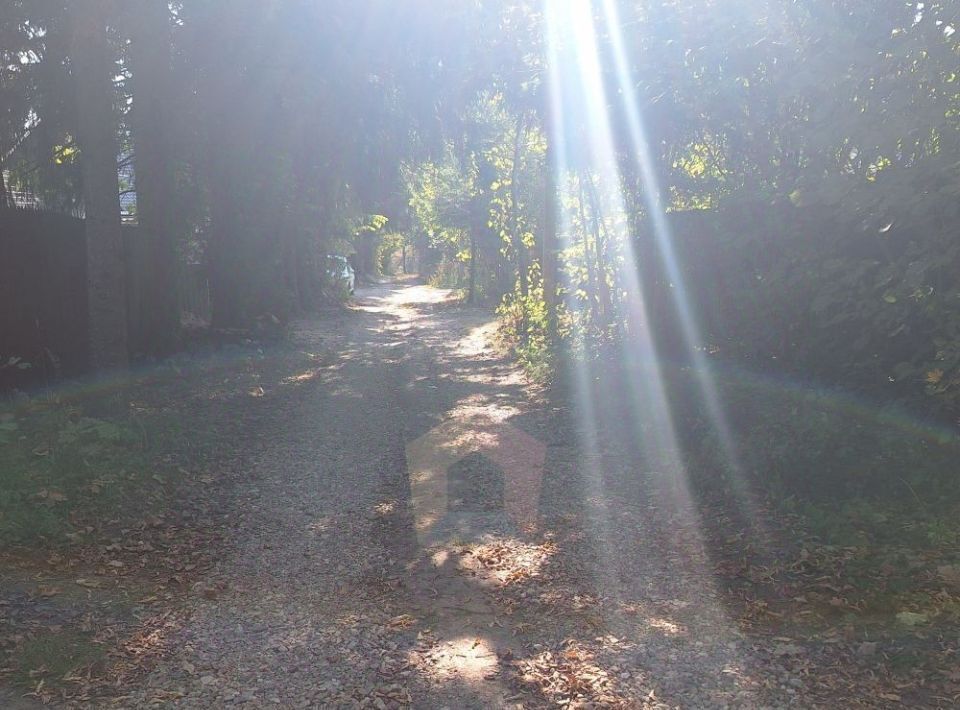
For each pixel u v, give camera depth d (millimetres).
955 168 4945
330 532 6000
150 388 11016
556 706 3607
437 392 12141
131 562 5320
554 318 13797
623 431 8641
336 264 32219
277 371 13992
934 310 5215
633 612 4586
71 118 12859
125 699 3611
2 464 6402
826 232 6176
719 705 3574
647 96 8258
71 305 10750
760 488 6273
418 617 4555
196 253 18141
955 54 5234
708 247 8164
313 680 3828
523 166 19203
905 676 3664
